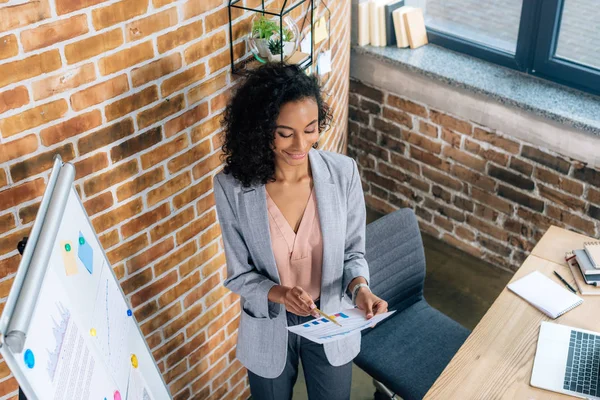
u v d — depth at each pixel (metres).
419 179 3.75
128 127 1.95
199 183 2.28
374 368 2.39
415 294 2.65
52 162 1.80
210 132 2.23
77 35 1.71
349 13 3.34
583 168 3.07
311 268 2.08
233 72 2.21
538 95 3.15
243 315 2.15
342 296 2.15
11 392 1.98
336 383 2.26
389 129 3.71
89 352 1.51
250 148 1.85
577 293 2.27
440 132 3.50
